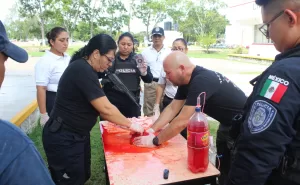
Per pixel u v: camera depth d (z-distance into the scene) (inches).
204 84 74.0
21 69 441.1
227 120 80.1
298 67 37.4
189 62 79.9
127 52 136.4
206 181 60.7
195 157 59.3
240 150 41.2
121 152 71.9
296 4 38.0
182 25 1467.8
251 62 695.7
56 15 870.4
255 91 42.1
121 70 136.6
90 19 930.7
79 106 76.2
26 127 158.9
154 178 57.8
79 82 73.1
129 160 66.7
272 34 41.6
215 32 1486.2
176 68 78.4
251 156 39.1
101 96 74.9
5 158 26.8
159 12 1214.9
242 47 951.6
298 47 39.4
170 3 1230.9
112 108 77.0
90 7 912.9
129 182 56.1
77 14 898.1
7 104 209.5
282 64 38.6
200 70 78.7
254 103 40.2
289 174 39.8
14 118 140.8
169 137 73.9
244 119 44.1
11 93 251.6
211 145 93.9
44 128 82.0
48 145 79.6
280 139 36.9
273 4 40.1
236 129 47.5
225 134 83.1
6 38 32.0
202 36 1226.6
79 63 74.7
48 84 120.6
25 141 28.7
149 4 1149.7
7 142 27.5
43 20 1018.7
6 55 31.9
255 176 38.5
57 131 77.7
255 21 787.4
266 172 38.2
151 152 71.8
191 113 72.3
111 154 70.5
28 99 227.5
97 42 73.4
